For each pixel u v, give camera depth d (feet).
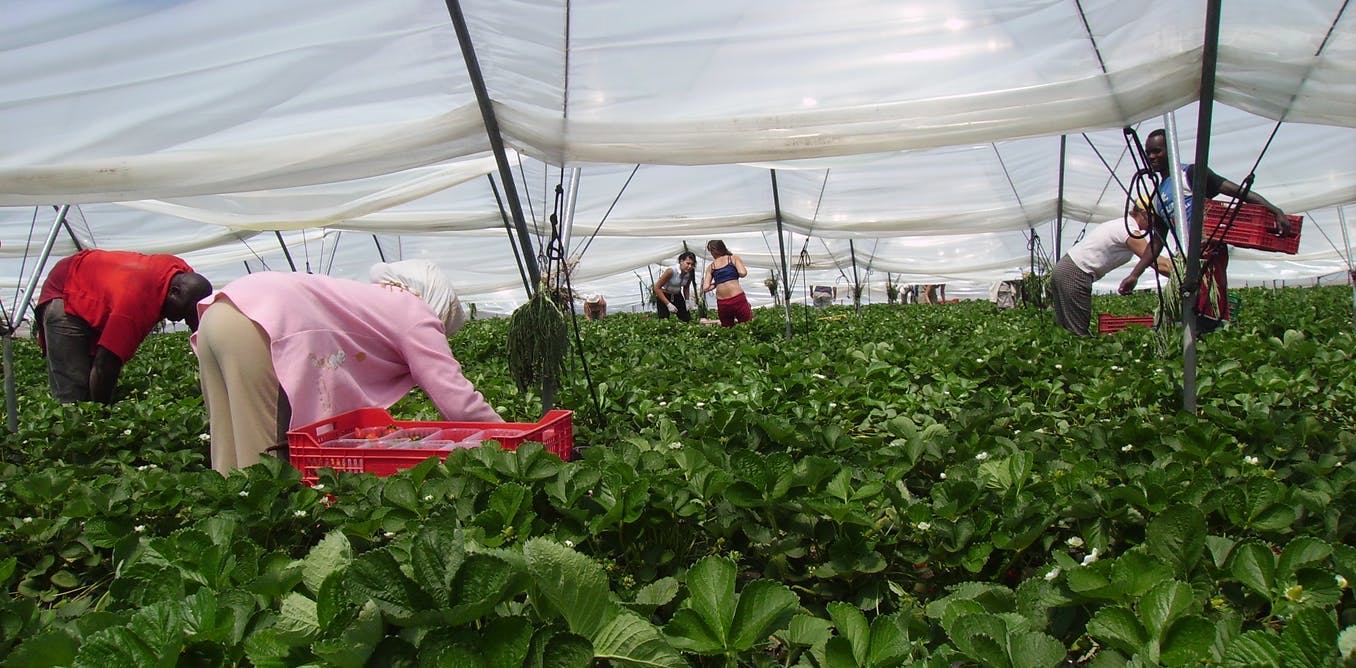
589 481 8.24
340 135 14.92
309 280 12.96
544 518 8.80
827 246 64.69
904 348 23.62
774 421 11.02
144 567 6.59
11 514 10.30
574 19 13.01
